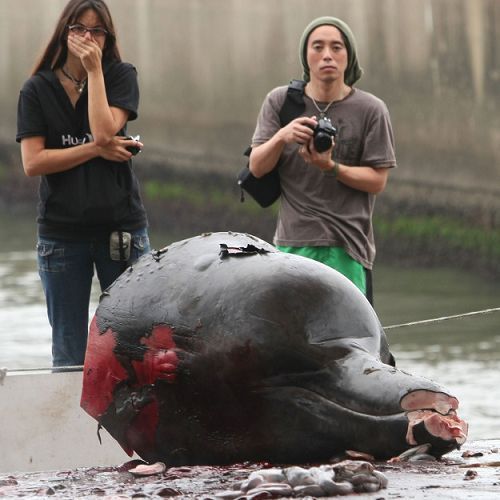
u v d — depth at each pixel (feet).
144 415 55.72
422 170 207.92
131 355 55.83
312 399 53.06
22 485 54.08
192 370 54.24
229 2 263.29
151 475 53.98
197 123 271.49
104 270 77.10
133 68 77.41
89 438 69.56
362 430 52.34
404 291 174.60
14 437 69.10
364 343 54.13
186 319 54.54
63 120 76.38
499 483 49.03
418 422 51.83
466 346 134.21
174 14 277.64
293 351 53.11
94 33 75.41
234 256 55.11
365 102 79.30
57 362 77.20
